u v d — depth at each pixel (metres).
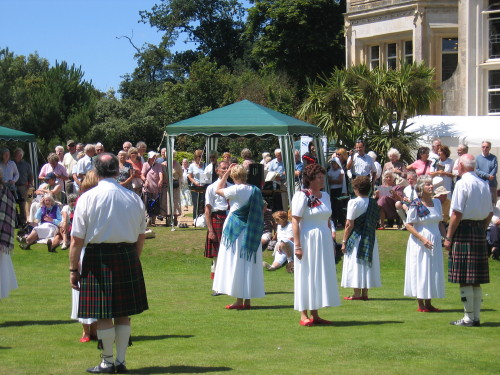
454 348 7.30
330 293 8.45
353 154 17.20
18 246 15.88
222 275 9.71
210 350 7.23
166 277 13.16
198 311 9.52
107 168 6.27
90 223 6.15
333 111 21.25
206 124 16.69
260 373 6.25
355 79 21.58
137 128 43.09
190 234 16.12
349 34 29.69
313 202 8.44
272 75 42.34
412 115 21.44
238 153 36.22
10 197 8.19
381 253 14.62
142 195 17.14
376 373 6.27
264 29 44.66
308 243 8.44
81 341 7.61
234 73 53.47
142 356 6.97
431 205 9.41
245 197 9.66
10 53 37.00
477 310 8.52
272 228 15.35
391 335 7.94
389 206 16.06
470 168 8.45
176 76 61.06
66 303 10.12
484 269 8.45
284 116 17.52
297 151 17.97
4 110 33.84
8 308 9.69
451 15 27.22
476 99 25.97
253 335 7.96
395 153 16.36
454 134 21.09
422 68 21.73
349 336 7.89
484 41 25.91
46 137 33.72
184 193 22.84
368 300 10.49
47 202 15.86
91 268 6.18
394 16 28.09
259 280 9.71
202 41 61.53
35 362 6.66
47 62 57.72
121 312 6.17
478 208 8.38
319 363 6.66
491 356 6.95
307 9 42.75
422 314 9.30
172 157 16.88
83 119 34.00
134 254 6.33
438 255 9.39
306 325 8.52
